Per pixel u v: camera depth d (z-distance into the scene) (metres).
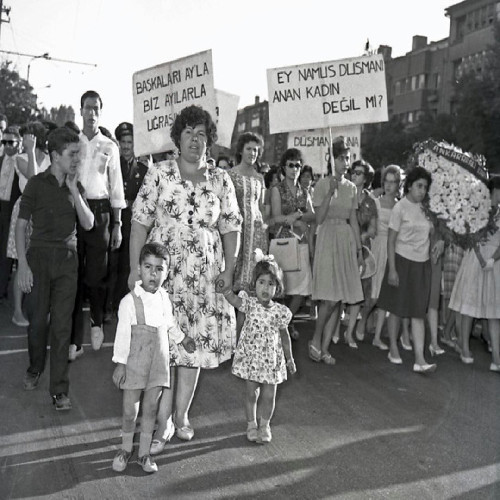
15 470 4.54
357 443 5.24
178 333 4.80
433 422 5.79
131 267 4.88
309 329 9.41
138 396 4.58
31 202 5.70
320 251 7.50
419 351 7.39
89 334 8.38
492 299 7.57
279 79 9.69
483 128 32.66
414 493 4.41
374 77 9.59
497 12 46.38
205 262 4.92
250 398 5.22
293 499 4.26
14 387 6.18
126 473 4.56
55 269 5.68
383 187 8.89
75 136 5.73
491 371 7.60
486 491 4.48
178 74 8.26
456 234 7.66
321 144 11.69
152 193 4.92
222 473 4.61
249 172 7.50
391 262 7.44
